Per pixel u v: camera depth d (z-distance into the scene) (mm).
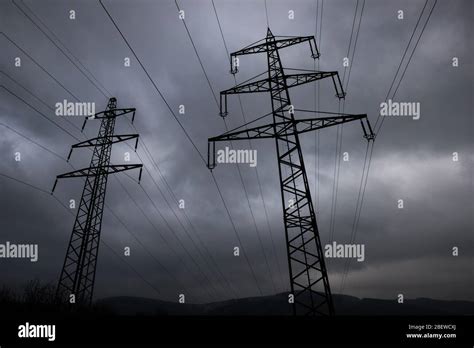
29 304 20641
